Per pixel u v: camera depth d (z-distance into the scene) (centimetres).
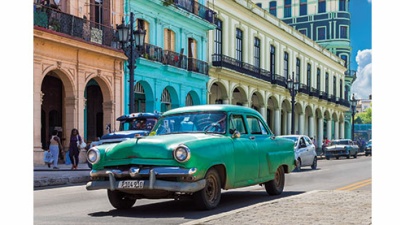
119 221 776
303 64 5222
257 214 757
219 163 869
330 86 6025
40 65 2175
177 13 3086
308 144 2209
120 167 842
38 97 2167
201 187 826
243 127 997
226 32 3753
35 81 2144
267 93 4356
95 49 2448
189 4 3241
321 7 6006
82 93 2420
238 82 3850
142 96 2902
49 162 2077
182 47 3212
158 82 2933
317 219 711
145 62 2766
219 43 3694
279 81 4469
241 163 935
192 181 813
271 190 1094
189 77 3256
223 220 708
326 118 5881
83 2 2478
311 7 6028
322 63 5747
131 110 2012
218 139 893
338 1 5962
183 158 805
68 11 2381
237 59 3944
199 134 913
